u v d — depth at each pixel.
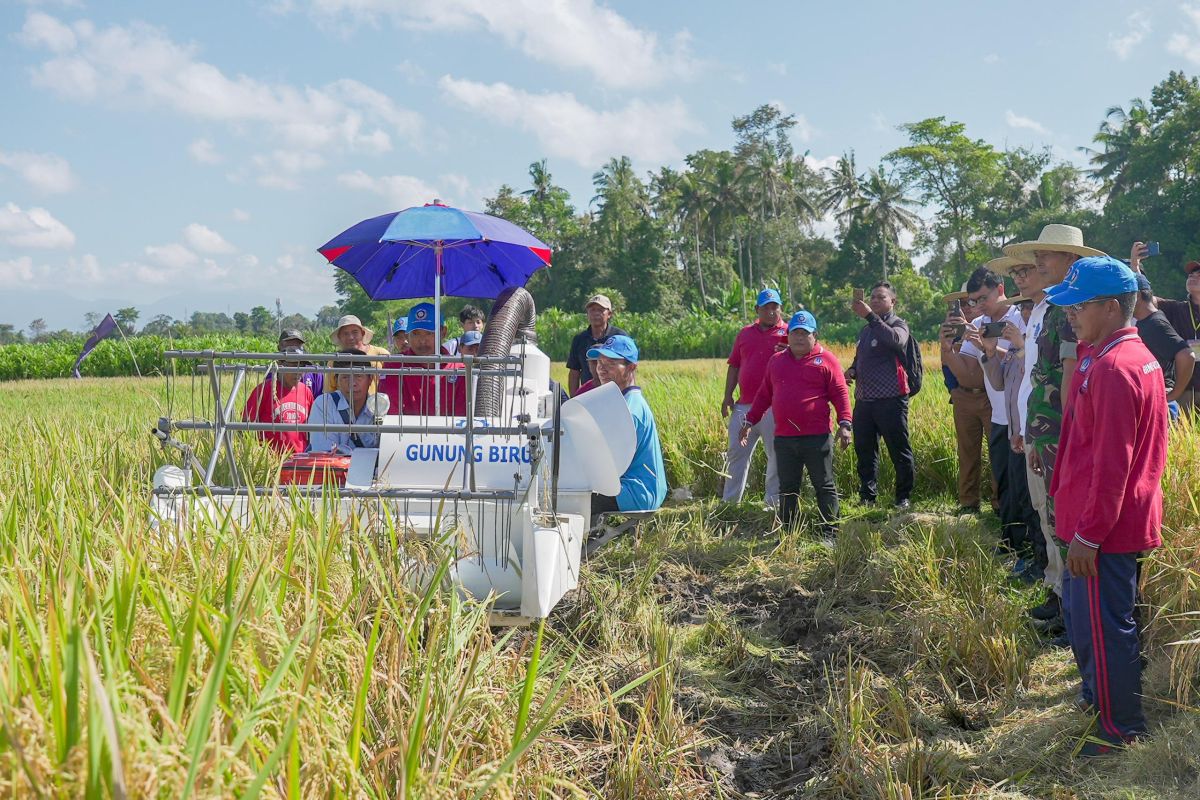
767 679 5.07
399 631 3.41
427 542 4.32
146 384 15.54
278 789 2.31
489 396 6.06
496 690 3.50
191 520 3.82
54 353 40.25
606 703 4.01
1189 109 63.81
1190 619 4.36
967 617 5.07
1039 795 3.64
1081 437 3.99
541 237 102.19
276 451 6.17
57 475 5.08
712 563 7.11
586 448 5.84
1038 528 6.20
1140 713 3.87
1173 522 4.94
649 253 93.38
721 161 97.56
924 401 11.03
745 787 3.98
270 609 2.94
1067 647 5.02
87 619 2.63
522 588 4.49
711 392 13.21
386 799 2.61
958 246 96.38
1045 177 91.12
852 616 5.80
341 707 2.80
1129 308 3.88
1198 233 62.09
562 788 3.46
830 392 7.82
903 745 4.08
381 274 7.82
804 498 9.07
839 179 102.25
